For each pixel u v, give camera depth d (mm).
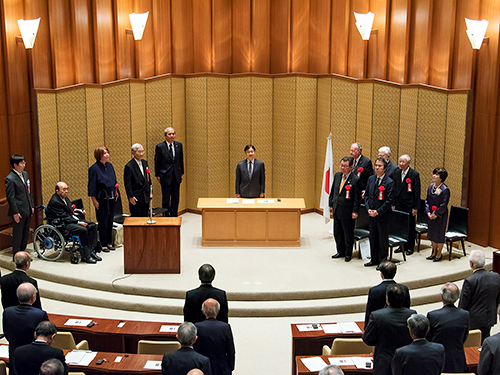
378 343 4742
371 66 10938
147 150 11227
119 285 8109
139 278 8367
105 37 10391
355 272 8641
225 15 11672
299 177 11805
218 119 11703
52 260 9023
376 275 8531
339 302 7855
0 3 8906
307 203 12031
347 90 11008
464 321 4945
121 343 5762
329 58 11523
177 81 11547
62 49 9797
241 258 9250
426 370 4199
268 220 9734
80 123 10000
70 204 9125
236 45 11781
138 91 10859
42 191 9625
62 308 7895
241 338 7078
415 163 10305
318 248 9781
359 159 9789
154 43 11328
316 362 4988
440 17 9828
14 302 5680
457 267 8852
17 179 8766
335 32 11305
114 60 10648
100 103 10273
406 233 8906
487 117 9445
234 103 11664
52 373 3715
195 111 11688
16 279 5672
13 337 4965
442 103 9875
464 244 9938
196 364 4273
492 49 9219
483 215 9719
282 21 11539
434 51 10000
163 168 10875
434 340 4961
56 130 9719
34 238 9016
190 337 4324
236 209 9695
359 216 9492
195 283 8180
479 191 9750
